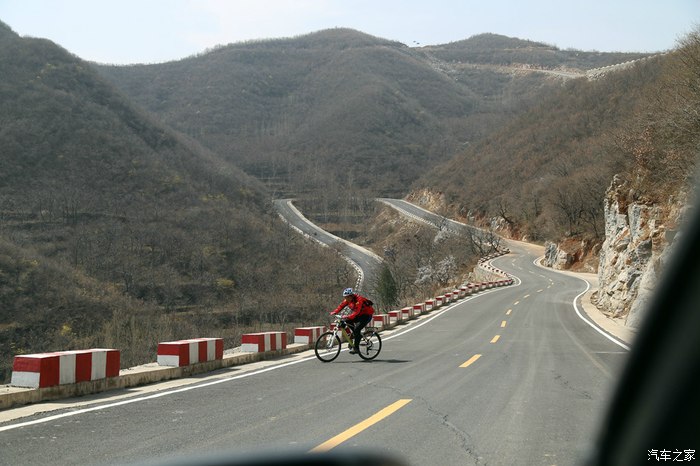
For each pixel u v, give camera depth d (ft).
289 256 306.14
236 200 386.52
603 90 387.55
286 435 23.45
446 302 127.03
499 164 412.77
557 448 21.81
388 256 321.93
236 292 252.01
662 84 117.29
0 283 185.57
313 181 554.87
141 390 34.94
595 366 44.04
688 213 16.01
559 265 241.96
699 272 14.78
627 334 68.59
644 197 94.22
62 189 305.12
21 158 315.78
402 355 52.44
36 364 30.99
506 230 345.51
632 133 123.24
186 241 282.77
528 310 104.58
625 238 103.91
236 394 33.35
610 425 16.08
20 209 277.85
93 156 344.08
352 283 272.51
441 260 300.40
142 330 187.93
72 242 252.21
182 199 344.49
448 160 561.02
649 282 75.20
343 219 459.32
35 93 367.66
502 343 60.75
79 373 32.86
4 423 25.62
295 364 47.78
